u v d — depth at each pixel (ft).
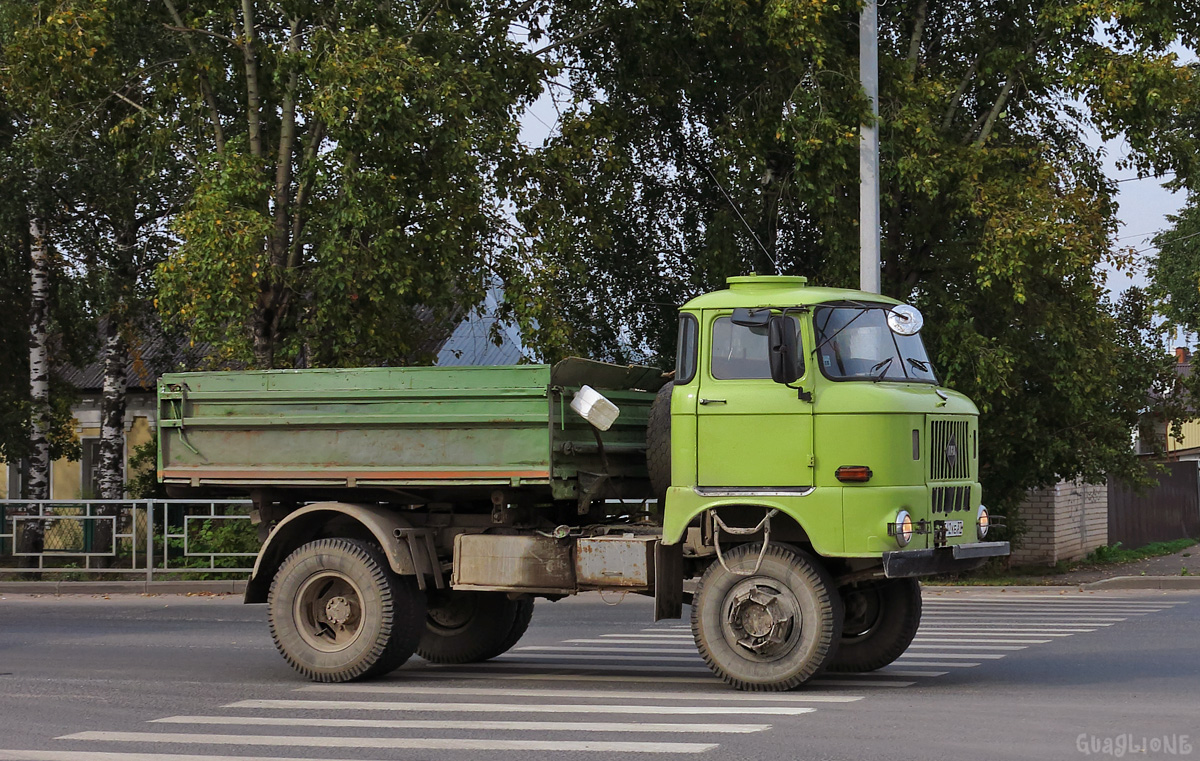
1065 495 78.64
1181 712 27.35
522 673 35.42
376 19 61.82
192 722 27.63
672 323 78.38
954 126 70.54
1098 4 62.44
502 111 65.31
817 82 62.64
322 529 35.94
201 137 66.13
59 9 59.52
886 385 31.07
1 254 81.20
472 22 67.67
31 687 33.12
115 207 79.10
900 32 72.59
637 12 66.49
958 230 68.74
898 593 33.65
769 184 71.31
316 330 62.18
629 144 74.74
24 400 83.56
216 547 66.64
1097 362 67.31
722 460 31.24
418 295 64.34
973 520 33.12
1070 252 61.05
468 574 33.78
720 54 66.74
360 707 29.45
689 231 77.77
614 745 24.32
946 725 25.91
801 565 30.25
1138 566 76.23
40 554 67.87
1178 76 62.54
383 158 58.75
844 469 30.14
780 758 22.89
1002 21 69.62
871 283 60.23
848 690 30.94
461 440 33.27
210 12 62.85
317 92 57.57
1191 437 176.04
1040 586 63.21
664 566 31.91
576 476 33.27
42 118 64.85
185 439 36.09
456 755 23.70
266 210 61.26
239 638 44.98
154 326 82.99
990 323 67.67
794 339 30.99
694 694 30.58
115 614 54.24
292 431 34.99
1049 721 26.30
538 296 64.34
